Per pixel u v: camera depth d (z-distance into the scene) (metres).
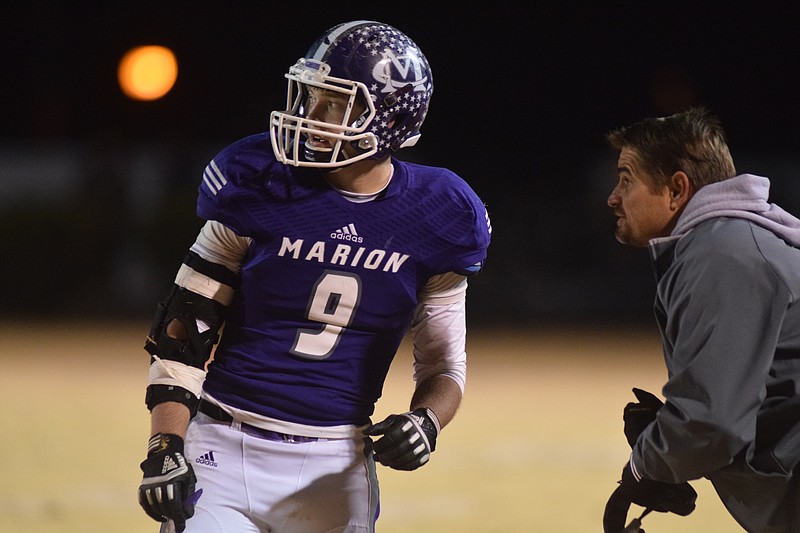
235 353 10.45
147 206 60.53
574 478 23.58
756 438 9.77
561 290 63.91
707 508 21.70
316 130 10.12
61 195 61.97
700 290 9.38
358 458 10.60
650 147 10.26
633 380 36.62
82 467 23.59
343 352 10.42
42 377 34.97
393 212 10.38
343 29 10.44
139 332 47.62
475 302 62.84
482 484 22.98
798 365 9.58
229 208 10.19
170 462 9.80
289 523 10.51
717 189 9.95
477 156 86.62
